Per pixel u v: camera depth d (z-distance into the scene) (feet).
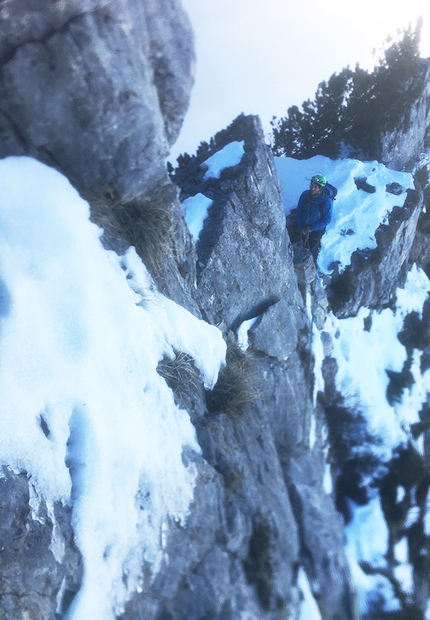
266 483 14.71
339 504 19.63
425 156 33.37
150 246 12.19
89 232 10.93
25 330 9.42
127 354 11.14
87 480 9.74
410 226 25.85
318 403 20.95
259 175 16.97
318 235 21.98
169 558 11.24
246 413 15.15
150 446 11.16
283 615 13.20
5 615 8.43
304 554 15.51
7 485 8.63
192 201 16.07
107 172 11.00
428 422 22.58
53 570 9.15
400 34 30.50
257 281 17.15
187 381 12.87
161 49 10.94
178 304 13.57
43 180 10.32
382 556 18.06
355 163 27.48
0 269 9.44
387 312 25.95
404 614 16.30
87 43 9.32
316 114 29.30
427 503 19.61
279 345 18.54
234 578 12.66
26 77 9.32
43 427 9.39
